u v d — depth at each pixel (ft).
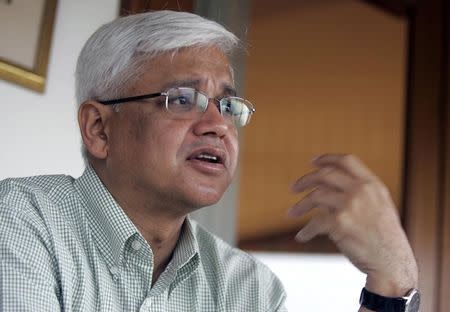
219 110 7.52
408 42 19.03
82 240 7.21
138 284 7.21
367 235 6.88
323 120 30.01
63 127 11.85
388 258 7.00
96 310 6.91
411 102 18.52
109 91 7.70
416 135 18.30
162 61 7.56
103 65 7.73
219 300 7.96
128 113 7.55
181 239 7.73
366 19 24.09
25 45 11.25
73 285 6.85
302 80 27.81
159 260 7.64
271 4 23.68
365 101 28.60
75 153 12.03
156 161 7.29
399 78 26.96
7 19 11.02
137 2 13.02
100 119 7.77
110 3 12.75
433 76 18.38
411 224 18.07
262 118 30.09
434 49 18.45
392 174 31.65
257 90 28.60
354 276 27.78
